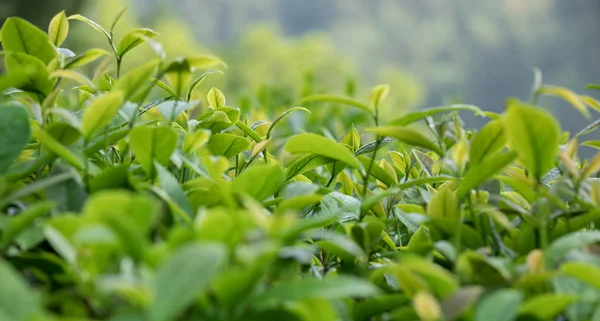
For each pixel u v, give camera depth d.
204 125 1.51
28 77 1.16
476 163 1.13
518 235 1.20
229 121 1.52
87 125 1.05
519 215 1.15
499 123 1.08
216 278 0.72
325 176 1.77
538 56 87.12
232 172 1.85
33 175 1.27
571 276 0.87
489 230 1.18
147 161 1.08
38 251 0.97
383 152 2.56
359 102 1.21
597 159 1.06
